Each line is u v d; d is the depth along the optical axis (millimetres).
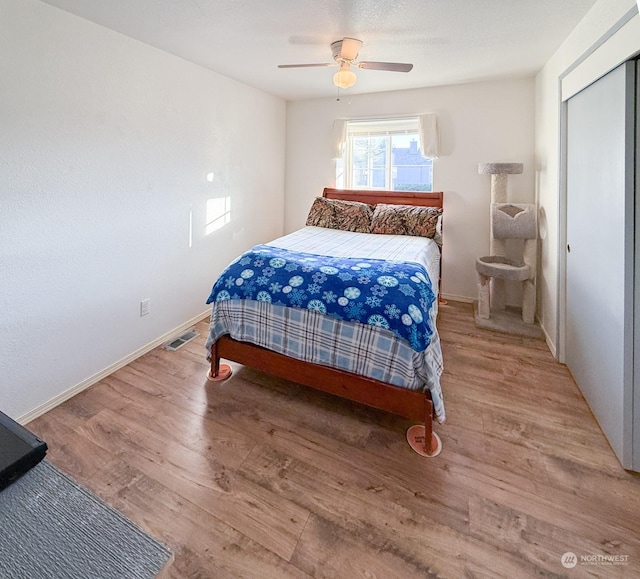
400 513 1438
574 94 2217
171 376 2424
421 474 1630
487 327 3158
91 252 2250
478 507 1460
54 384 2096
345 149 4258
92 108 2154
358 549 1298
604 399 1844
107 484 1553
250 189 3836
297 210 4523
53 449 1749
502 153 3494
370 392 1859
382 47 2547
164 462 1682
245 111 3627
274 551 1289
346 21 2145
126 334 2562
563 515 1418
